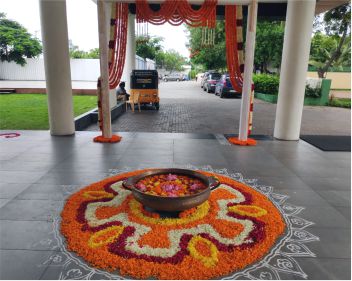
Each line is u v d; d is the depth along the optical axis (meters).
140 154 5.67
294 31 6.32
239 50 6.56
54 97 6.74
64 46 6.54
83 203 3.55
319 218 3.36
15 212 3.37
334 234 3.03
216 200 3.69
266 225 3.13
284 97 6.80
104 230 2.98
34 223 3.14
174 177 3.72
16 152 5.64
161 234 2.92
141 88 11.56
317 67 18.31
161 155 5.63
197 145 6.39
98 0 6.08
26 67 23.09
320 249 2.77
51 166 4.91
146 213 3.32
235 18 6.46
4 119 9.09
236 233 2.96
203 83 23.78
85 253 2.63
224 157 5.60
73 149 5.91
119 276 2.38
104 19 6.21
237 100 15.94
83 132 7.33
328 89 14.73
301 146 6.52
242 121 6.59
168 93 20.33
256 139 7.06
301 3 6.12
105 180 4.27
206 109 12.45
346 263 2.58
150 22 6.36
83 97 15.50
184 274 2.38
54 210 3.42
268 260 2.60
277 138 7.11
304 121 10.09
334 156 5.81
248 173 4.79
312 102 14.83
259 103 14.98
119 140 6.62
